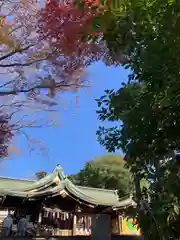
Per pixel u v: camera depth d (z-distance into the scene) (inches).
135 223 148.8
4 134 228.7
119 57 137.1
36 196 498.0
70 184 540.4
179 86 113.0
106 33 124.4
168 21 104.1
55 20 178.7
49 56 219.5
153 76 113.7
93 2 127.5
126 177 1006.4
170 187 113.4
